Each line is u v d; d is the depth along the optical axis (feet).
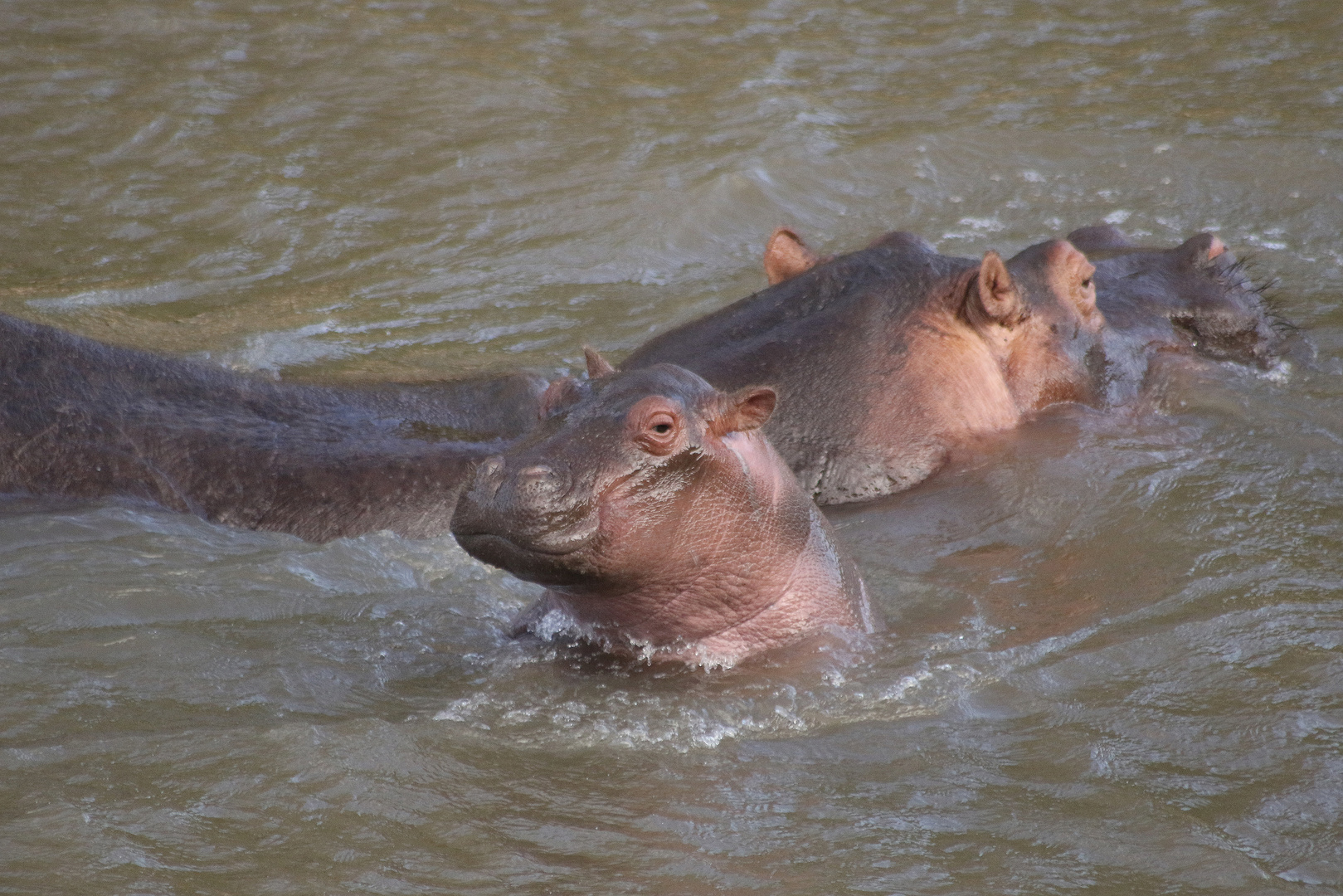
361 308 110.42
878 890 46.78
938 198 132.05
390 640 64.28
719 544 59.41
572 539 55.31
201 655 61.11
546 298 112.57
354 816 50.14
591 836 49.62
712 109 148.36
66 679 58.23
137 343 102.58
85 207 127.65
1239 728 56.03
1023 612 66.49
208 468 77.05
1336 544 71.31
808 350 82.74
